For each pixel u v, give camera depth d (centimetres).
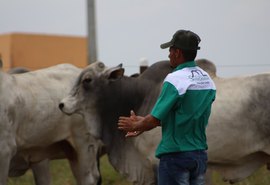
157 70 1177
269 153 1158
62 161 1888
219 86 1185
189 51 896
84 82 1176
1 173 1210
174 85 876
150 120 874
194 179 898
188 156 884
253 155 1180
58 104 1305
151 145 1158
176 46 898
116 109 1171
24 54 3812
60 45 3944
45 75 1328
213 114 1162
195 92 886
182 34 898
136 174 1183
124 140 1178
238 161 1185
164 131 896
